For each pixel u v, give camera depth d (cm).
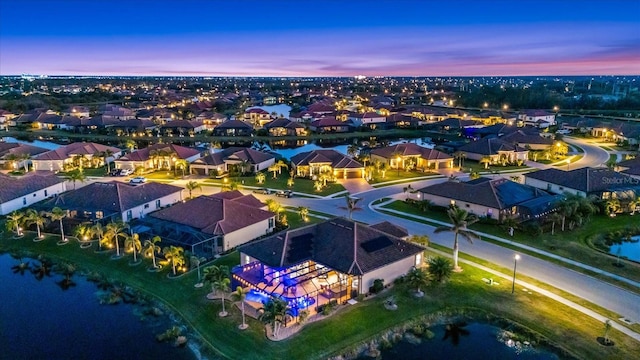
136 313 4694
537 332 4250
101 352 4075
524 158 12162
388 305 4656
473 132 15662
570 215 6800
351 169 10256
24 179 8281
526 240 6375
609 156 12600
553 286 5038
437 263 4950
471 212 7412
